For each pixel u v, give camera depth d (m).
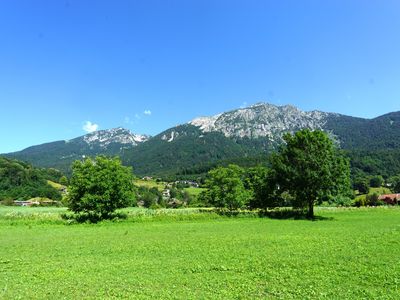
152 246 35.41
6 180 156.50
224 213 79.44
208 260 27.73
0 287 20.27
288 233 46.72
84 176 66.81
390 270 23.45
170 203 163.88
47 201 143.62
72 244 37.41
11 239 41.84
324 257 28.41
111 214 69.88
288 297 18.08
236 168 83.88
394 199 134.12
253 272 23.58
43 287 20.19
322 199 80.12
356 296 18.11
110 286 20.36
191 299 17.62
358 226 56.06
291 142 85.38
